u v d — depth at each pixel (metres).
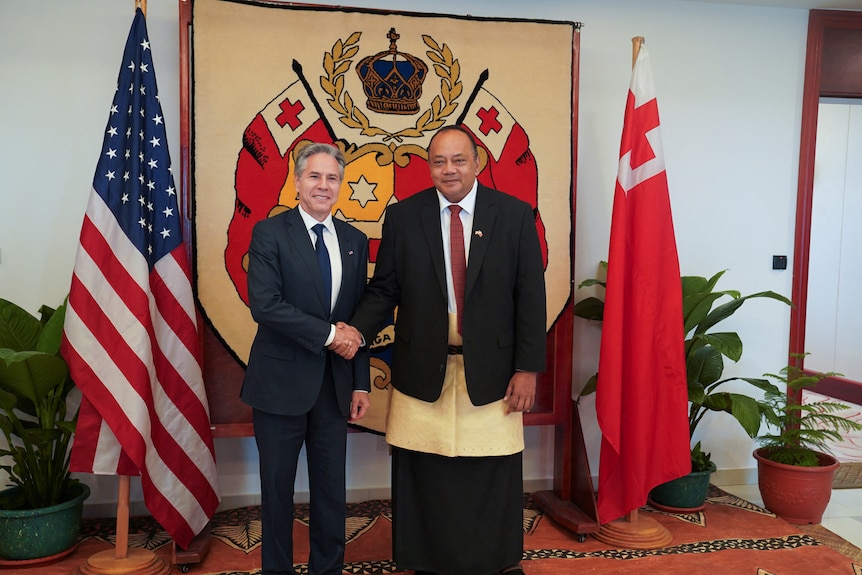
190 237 2.84
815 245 6.47
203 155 2.84
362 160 2.97
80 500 2.71
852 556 2.83
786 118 3.63
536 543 2.88
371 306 2.33
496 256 2.32
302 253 2.21
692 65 3.52
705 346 3.26
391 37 2.97
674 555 2.76
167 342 2.62
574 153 3.11
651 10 3.46
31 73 2.97
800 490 3.17
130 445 2.44
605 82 3.44
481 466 2.39
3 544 2.57
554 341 3.14
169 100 3.07
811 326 6.48
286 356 2.20
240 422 2.95
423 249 2.32
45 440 2.64
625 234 2.85
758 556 2.75
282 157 2.90
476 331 2.29
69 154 3.01
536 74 3.07
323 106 2.93
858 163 6.03
